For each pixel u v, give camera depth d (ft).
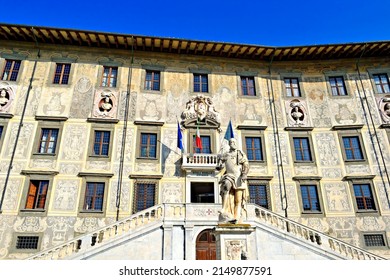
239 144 75.77
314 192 71.97
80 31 73.56
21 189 64.69
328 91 81.92
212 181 70.08
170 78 80.43
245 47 79.87
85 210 64.69
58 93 74.33
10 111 70.95
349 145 76.59
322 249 52.70
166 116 76.23
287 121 79.00
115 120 72.95
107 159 69.82
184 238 55.16
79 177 67.31
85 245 50.75
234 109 79.25
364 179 72.02
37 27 71.87
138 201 67.56
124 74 78.89
